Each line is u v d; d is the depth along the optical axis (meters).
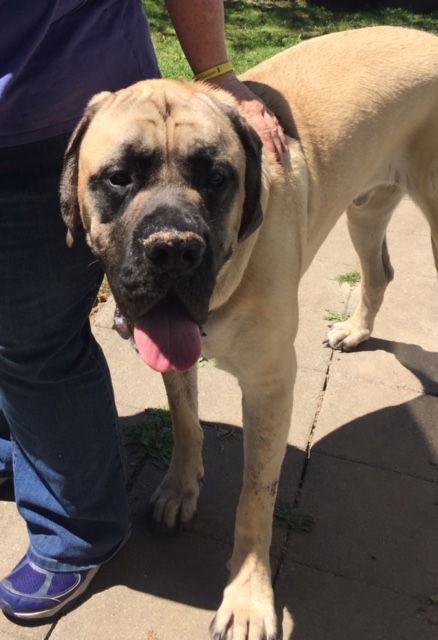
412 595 2.39
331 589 2.40
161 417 3.04
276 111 2.47
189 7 2.06
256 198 1.95
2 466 2.69
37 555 2.33
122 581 2.42
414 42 2.96
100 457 2.28
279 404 2.26
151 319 1.79
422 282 4.02
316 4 10.55
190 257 1.65
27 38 1.72
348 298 3.87
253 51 8.05
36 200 1.90
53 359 2.09
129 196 1.79
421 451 2.97
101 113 1.83
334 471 2.86
